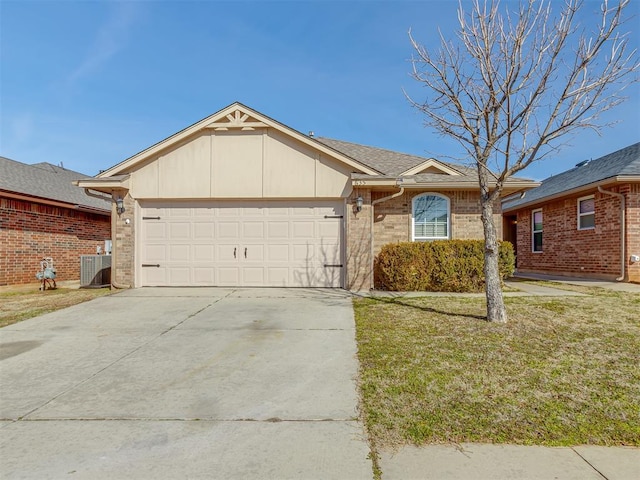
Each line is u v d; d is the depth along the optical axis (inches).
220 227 378.6
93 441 106.0
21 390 141.8
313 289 365.7
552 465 92.1
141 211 380.5
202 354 181.2
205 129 371.9
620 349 175.8
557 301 297.4
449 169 436.1
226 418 118.9
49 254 475.5
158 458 97.7
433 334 204.1
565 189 512.1
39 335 214.5
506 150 219.3
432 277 361.7
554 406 121.0
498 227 417.1
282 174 370.6
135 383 147.6
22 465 94.7
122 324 237.6
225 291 353.7
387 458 96.1
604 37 196.9
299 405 127.0
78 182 362.3
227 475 90.3
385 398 128.9
